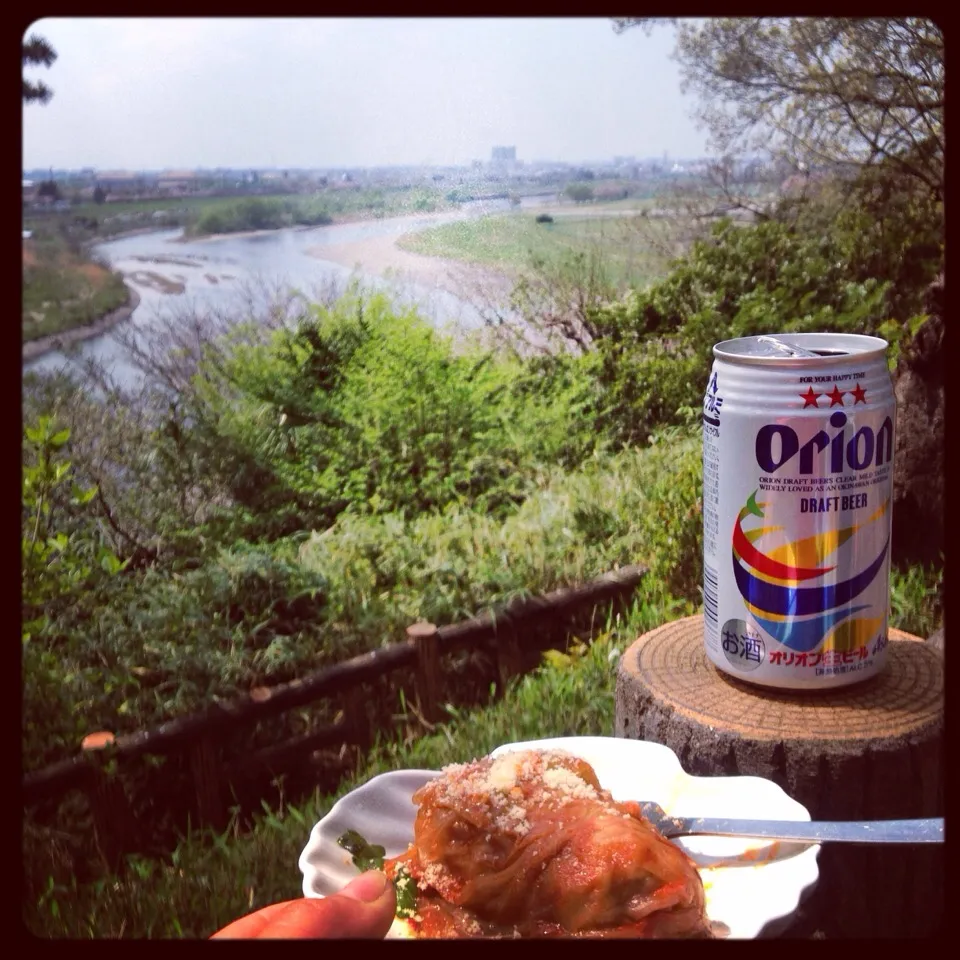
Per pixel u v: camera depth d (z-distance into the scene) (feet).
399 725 2.54
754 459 1.27
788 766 1.31
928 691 1.41
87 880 2.26
